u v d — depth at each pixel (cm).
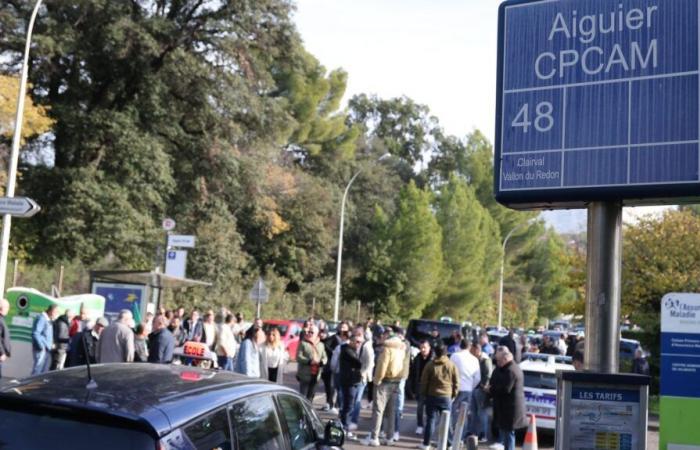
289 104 5331
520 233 7400
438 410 1305
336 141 5978
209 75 3344
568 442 808
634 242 2559
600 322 831
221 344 1619
